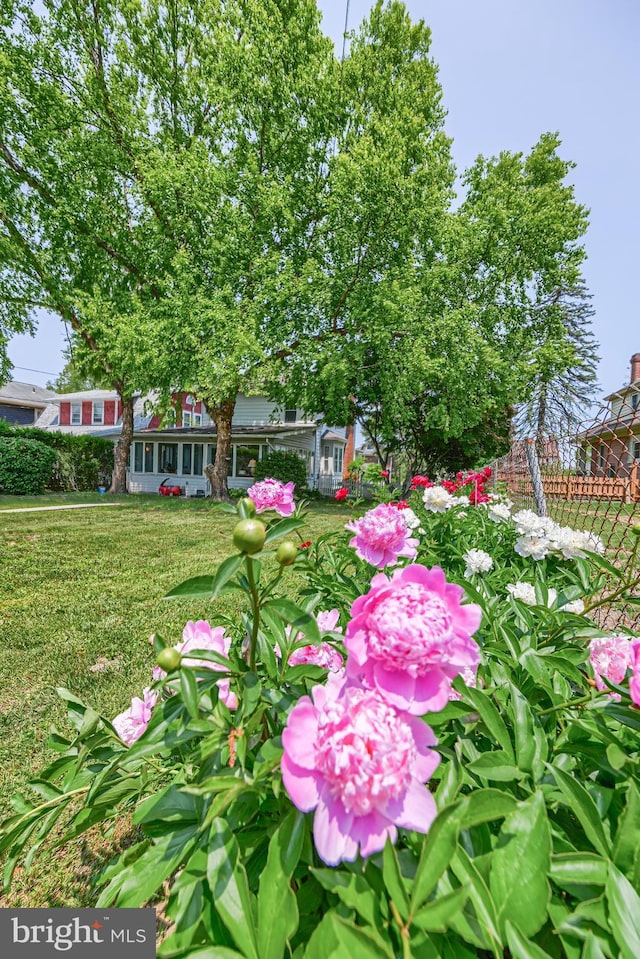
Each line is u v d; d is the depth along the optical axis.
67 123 10.85
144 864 0.66
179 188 10.35
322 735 0.54
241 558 0.70
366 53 12.70
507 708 0.84
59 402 22.03
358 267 11.27
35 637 3.27
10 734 2.18
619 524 2.67
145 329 10.16
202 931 0.59
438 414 11.56
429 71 13.41
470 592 1.19
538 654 1.00
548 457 3.83
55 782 1.69
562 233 11.92
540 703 1.01
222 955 0.50
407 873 0.58
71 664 2.85
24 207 11.73
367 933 0.44
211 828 0.59
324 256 11.88
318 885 0.66
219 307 10.13
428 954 0.48
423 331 10.78
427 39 13.12
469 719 0.86
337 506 12.59
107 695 2.48
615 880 0.52
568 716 0.88
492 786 0.77
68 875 1.46
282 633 0.90
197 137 11.32
